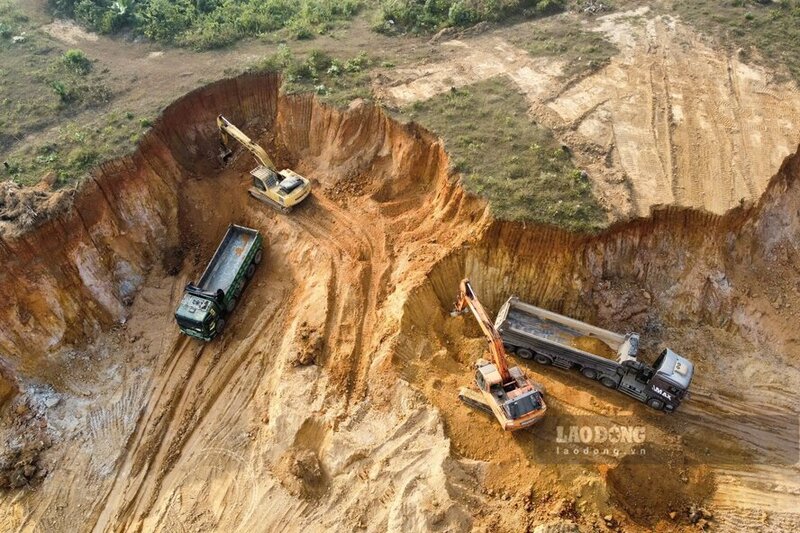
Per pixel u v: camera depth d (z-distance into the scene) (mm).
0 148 30359
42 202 26719
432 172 30094
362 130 31797
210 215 31422
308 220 30156
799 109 30750
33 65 36188
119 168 29219
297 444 23156
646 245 26484
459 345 25500
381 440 22516
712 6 38625
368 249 28703
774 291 27406
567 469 21734
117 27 39906
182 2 41719
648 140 29281
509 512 20750
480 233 26125
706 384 25219
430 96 32219
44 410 25328
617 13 38812
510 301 24984
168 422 24969
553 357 24594
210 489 22844
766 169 27812
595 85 32750
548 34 37281
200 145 33438
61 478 23594
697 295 26562
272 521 21500
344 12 41375
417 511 20328
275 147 33531
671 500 22031
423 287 25859
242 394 25547
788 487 22438
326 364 24938
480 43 36906
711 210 26078
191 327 26234
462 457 22219
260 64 34656
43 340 26297
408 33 38500
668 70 33500
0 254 25406
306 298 27594
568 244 25438
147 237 30000
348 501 21578
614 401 24281
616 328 26094
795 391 25078
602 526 20500
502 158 28281
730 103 31219
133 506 22812
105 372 26562
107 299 28156
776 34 35688
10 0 42719
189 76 34562
